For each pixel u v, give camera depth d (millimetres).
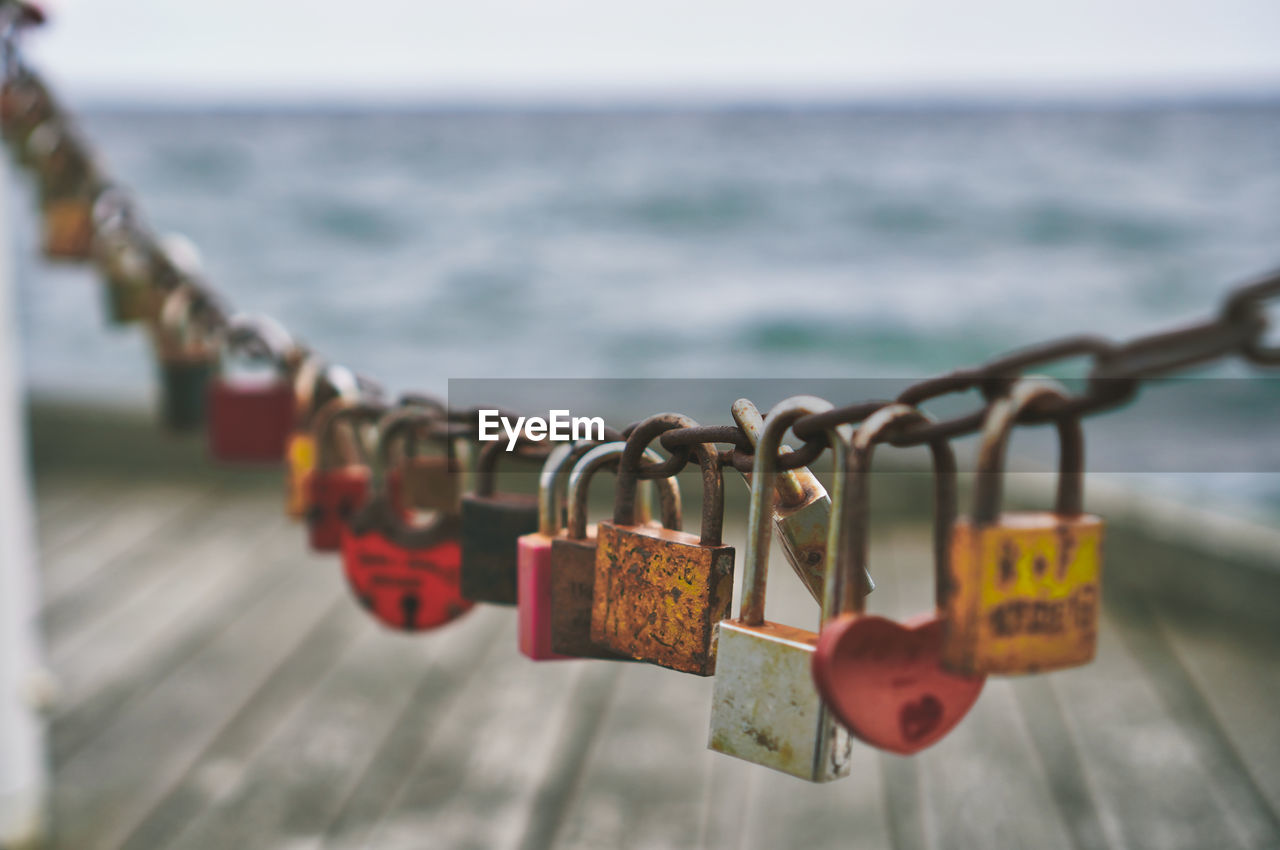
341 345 19797
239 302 22094
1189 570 4852
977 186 34469
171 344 3180
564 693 4129
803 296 22375
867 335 20547
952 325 21062
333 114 88875
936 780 3504
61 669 4344
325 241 27500
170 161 41656
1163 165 38344
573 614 1253
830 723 979
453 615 1566
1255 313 620
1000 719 3896
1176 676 4227
